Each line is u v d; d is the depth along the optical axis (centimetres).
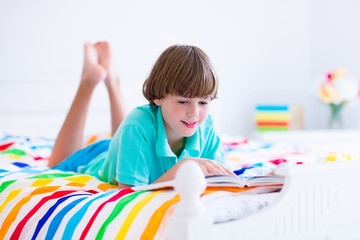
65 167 175
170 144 135
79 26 298
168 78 117
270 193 102
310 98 358
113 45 305
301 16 355
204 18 327
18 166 175
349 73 326
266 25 346
